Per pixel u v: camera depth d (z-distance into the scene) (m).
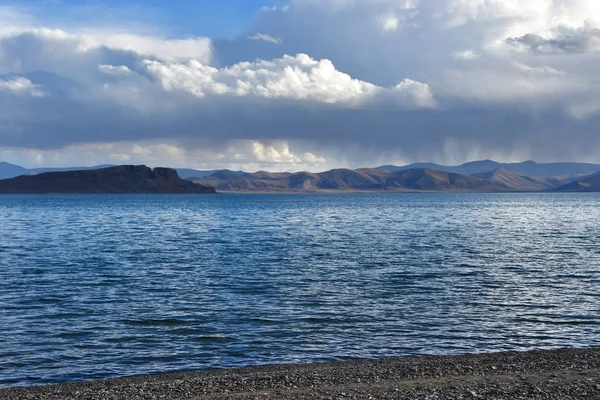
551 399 14.38
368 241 69.94
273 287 35.72
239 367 19.25
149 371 19.06
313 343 22.52
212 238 75.56
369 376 17.30
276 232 86.44
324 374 17.59
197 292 33.97
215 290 34.69
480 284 36.84
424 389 15.42
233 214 153.00
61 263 48.34
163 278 39.69
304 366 19.00
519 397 14.55
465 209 185.88
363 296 32.47
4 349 21.58
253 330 24.53
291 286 36.09
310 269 44.22
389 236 77.81
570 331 24.42
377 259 50.66
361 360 19.67
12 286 36.34
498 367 18.27
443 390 15.30
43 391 16.20
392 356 20.80
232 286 36.16
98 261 49.78
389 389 15.49
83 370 19.17
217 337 23.38
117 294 33.41
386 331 24.41
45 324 25.66
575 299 31.53
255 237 77.00
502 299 31.52
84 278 39.78
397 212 163.25
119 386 16.55
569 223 107.44
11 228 94.25
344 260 50.03
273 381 16.77
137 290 34.81
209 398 14.92
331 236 78.19
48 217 133.38
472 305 29.83
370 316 27.16
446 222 112.12
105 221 118.06
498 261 49.09
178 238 75.75
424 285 36.44
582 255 53.81
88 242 69.31
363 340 22.98
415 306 29.56
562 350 20.55
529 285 36.47
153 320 26.36
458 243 66.69
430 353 21.19
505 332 24.22
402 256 53.03
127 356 20.77
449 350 21.58
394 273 41.91
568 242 67.75
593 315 27.41
